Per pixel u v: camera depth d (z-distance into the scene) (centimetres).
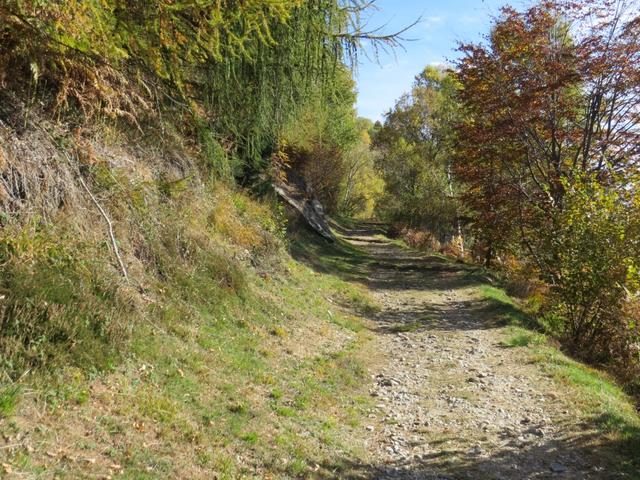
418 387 798
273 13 628
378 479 520
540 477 534
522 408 716
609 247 1109
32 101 612
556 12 1592
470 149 1812
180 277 755
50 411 408
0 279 467
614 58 1498
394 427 651
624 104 1580
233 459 475
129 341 543
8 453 350
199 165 1073
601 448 599
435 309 1401
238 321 816
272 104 991
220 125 1048
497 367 899
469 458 572
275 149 1658
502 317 1282
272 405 615
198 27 602
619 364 1080
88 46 509
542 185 1527
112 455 402
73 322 494
